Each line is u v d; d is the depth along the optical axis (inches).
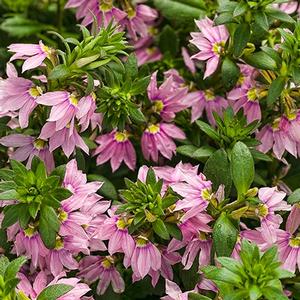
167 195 23.2
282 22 25.9
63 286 21.7
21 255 22.7
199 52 25.7
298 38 24.3
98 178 25.2
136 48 29.4
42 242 22.8
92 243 23.4
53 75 22.8
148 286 24.9
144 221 22.9
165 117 26.0
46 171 23.9
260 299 21.7
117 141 25.9
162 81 27.2
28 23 30.3
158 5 29.1
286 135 25.1
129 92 24.4
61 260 23.0
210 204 23.1
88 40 23.4
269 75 25.1
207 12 28.9
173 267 24.4
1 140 24.3
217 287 22.5
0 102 23.4
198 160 25.5
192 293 22.2
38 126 24.5
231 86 26.1
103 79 25.4
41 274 22.9
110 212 23.5
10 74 24.4
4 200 22.8
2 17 31.5
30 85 23.6
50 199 22.3
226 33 26.0
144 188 23.0
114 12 27.2
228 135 24.5
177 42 29.4
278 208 23.2
